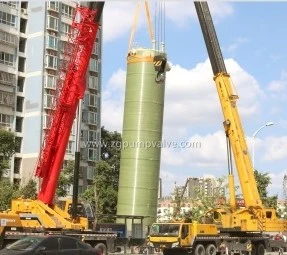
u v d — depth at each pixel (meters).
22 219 27.58
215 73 35.34
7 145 58.25
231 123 34.50
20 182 67.88
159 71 28.41
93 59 79.69
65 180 59.88
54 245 19.59
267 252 38.38
